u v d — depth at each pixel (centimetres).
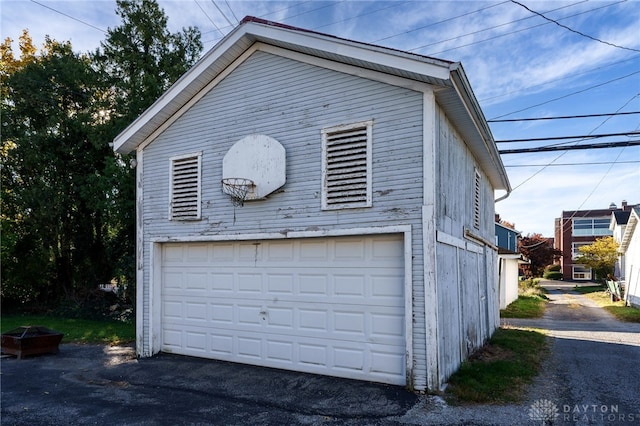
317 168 704
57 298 1817
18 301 1819
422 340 598
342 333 680
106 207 1469
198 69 808
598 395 612
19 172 1728
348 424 512
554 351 923
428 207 605
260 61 782
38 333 941
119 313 1619
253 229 763
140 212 909
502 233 2481
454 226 748
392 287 645
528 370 734
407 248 615
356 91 678
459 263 779
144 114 867
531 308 1861
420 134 621
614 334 1170
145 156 915
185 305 860
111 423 532
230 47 779
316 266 713
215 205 814
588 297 2605
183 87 827
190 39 1623
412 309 607
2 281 1706
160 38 1581
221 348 806
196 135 850
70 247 1814
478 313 970
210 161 828
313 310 710
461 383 634
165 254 895
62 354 926
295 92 738
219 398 616
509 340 1038
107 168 1441
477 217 1040
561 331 1231
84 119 1573
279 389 639
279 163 734
